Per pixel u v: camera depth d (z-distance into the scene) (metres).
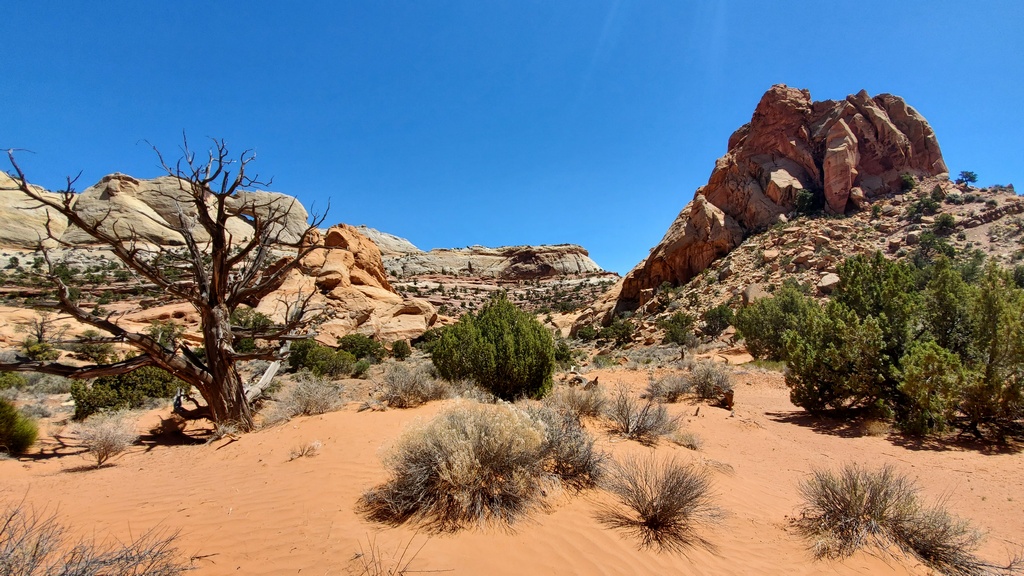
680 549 3.69
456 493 3.91
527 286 146.00
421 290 118.06
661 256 66.06
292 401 9.29
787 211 61.97
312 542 3.41
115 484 5.30
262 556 3.21
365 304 36.78
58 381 16.73
